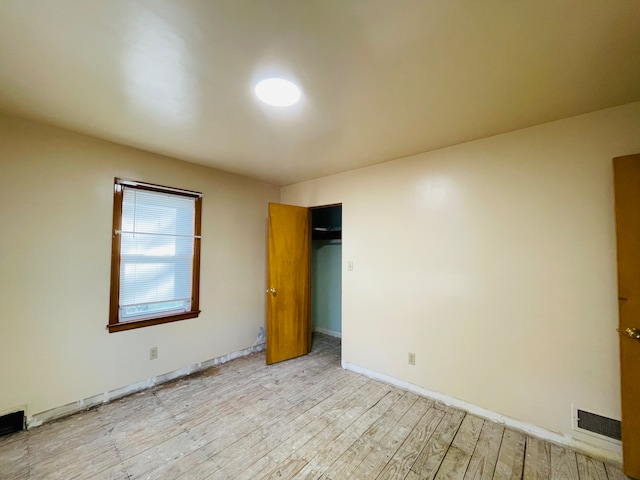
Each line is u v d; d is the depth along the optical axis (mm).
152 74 1570
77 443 1970
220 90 1729
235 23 1194
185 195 3129
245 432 2109
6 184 2086
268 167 3299
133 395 2645
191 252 3195
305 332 3832
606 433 1859
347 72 1538
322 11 1129
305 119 2094
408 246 2852
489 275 2355
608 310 1886
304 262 3852
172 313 3006
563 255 2047
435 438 2066
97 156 2510
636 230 1739
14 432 2082
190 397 2613
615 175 1813
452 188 2576
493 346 2316
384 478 1695
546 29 1224
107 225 2564
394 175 2986
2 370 2057
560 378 2031
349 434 2098
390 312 2961
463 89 1695
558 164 2076
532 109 1927
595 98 1788
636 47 1330
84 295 2434
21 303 2141
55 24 1205
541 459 1864
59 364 2299
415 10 1123
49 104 1910
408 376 2801
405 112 1977
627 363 1740
